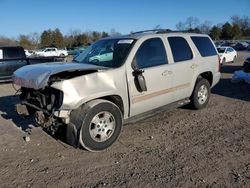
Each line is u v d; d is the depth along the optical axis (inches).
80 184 152.1
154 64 224.1
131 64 206.7
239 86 435.8
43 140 211.0
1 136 221.0
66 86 175.8
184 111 281.7
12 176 160.9
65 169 168.1
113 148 196.4
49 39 3206.2
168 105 243.9
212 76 291.3
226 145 199.6
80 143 183.9
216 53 295.9
